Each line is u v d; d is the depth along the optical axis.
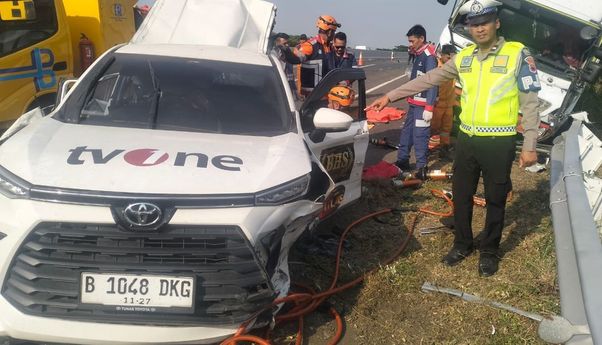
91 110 3.67
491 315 3.79
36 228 2.68
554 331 2.10
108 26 8.38
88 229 2.70
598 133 9.41
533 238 5.15
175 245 2.75
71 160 2.91
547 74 9.01
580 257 2.31
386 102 4.57
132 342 2.72
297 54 8.24
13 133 3.52
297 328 3.54
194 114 3.73
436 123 8.95
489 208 4.35
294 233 3.19
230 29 5.29
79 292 2.68
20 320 2.68
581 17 8.89
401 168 7.70
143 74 4.00
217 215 2.78
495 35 4.11
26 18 6.71
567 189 3.19
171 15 5.29
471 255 4.77
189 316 2.75
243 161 3.13
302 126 4.20
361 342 3.47
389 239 5.11
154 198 2.71
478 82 4.15
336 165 4.70
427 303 3.97
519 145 8.73
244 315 2.84
